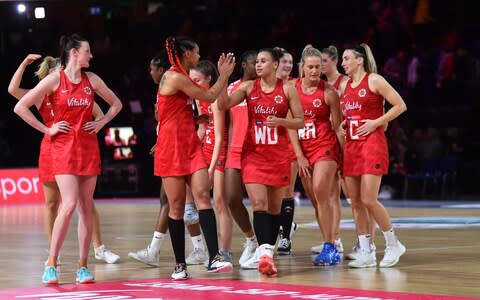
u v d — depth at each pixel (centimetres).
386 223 894
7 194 2291
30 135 2631
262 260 830
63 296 712
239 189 909
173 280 811
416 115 2386
